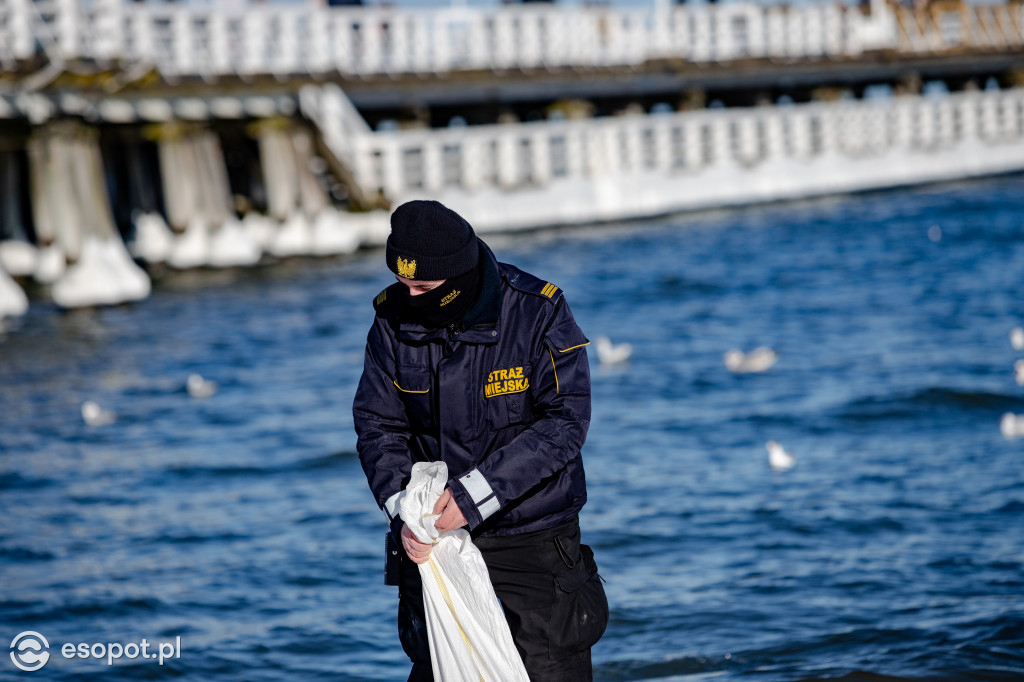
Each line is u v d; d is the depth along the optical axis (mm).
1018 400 14289
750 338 20406
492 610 4621
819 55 52500
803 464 11992
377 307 4938
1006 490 10617
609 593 8586
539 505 4762
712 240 36719
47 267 32406
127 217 36969
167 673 7430
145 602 8758
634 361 18766
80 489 12234
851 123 50938
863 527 9789
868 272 28031
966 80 60656
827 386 15844
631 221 43656
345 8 43625
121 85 30688
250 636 8070
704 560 9203
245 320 25094
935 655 7086
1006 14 59125
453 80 43094
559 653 4832
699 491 11188
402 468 4836
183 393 17641
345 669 7492
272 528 10609
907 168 52062
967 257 29484
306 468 12836
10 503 11750
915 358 17422
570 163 44438
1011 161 54750
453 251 4527
